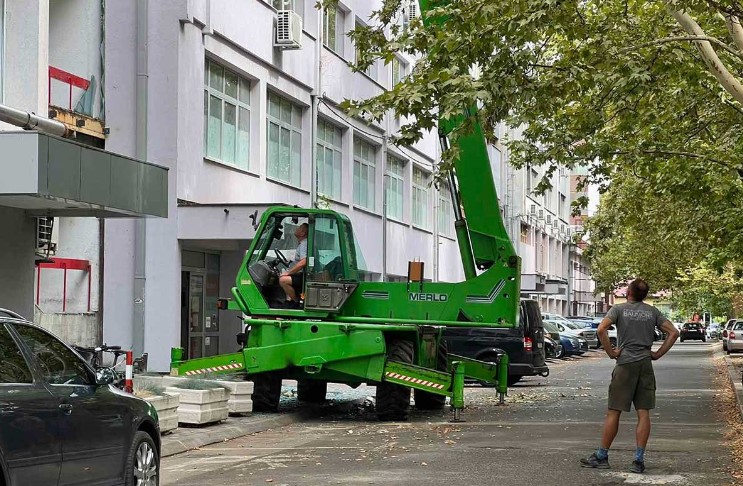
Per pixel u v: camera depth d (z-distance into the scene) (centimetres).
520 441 1444
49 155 1370
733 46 1944
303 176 3053
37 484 734
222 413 1595
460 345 2708
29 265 1688
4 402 707
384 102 1458
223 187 2500
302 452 1337
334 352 1762
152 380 1583
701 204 2417
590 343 5581
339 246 1833
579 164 2192
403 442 1446
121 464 867
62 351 834
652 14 1841
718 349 6450
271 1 2761
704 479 1095
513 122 1546
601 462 1180
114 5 2255
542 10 1409
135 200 1597
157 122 2267
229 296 2688
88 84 2142
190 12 2291
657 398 2344
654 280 4834
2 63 1652
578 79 1490
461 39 1469
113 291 2270
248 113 2692
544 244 8119
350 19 3484
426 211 4616
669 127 2236
